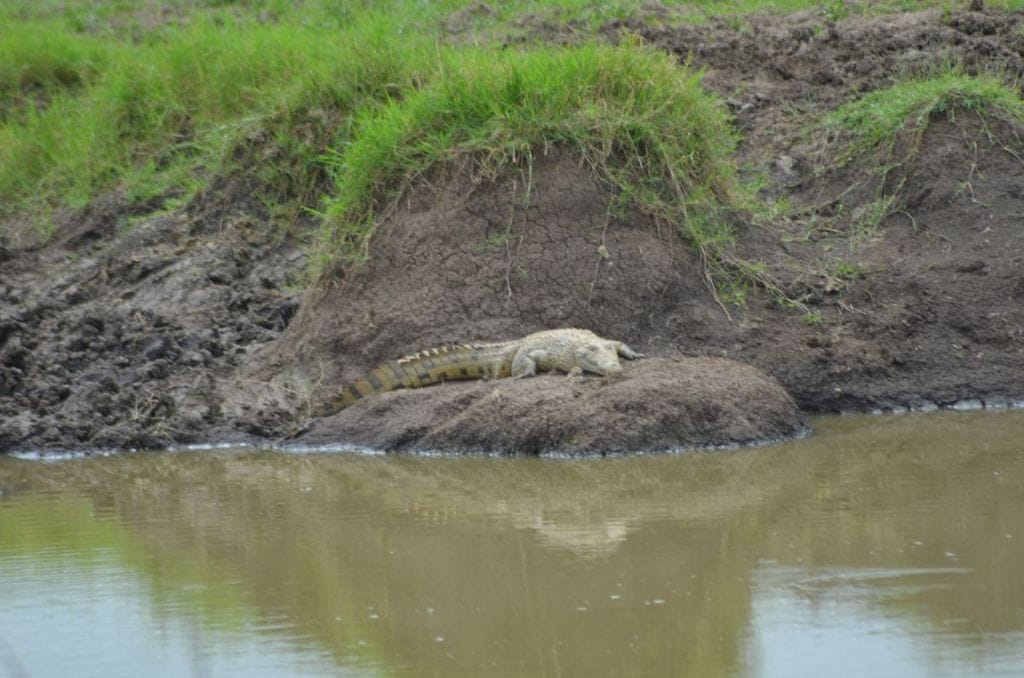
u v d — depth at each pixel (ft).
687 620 67.31
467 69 131.64
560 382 110.63
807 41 163.43
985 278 125.59
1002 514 82.79
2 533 89.66
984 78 146.41
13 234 157.48
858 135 143.23
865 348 119.44
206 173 152.97
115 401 121.60
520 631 66.85
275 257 140.87
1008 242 128.67
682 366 110.63
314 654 65.41
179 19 205.36
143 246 145.59
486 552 80.12
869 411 116.37
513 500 92.43
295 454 112.37
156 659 65.87
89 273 143.84
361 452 111.34
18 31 200.13
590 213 124.88
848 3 173.17
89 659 66.23
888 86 152.15
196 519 91.66
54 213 159.53
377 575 77.00
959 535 78.89
